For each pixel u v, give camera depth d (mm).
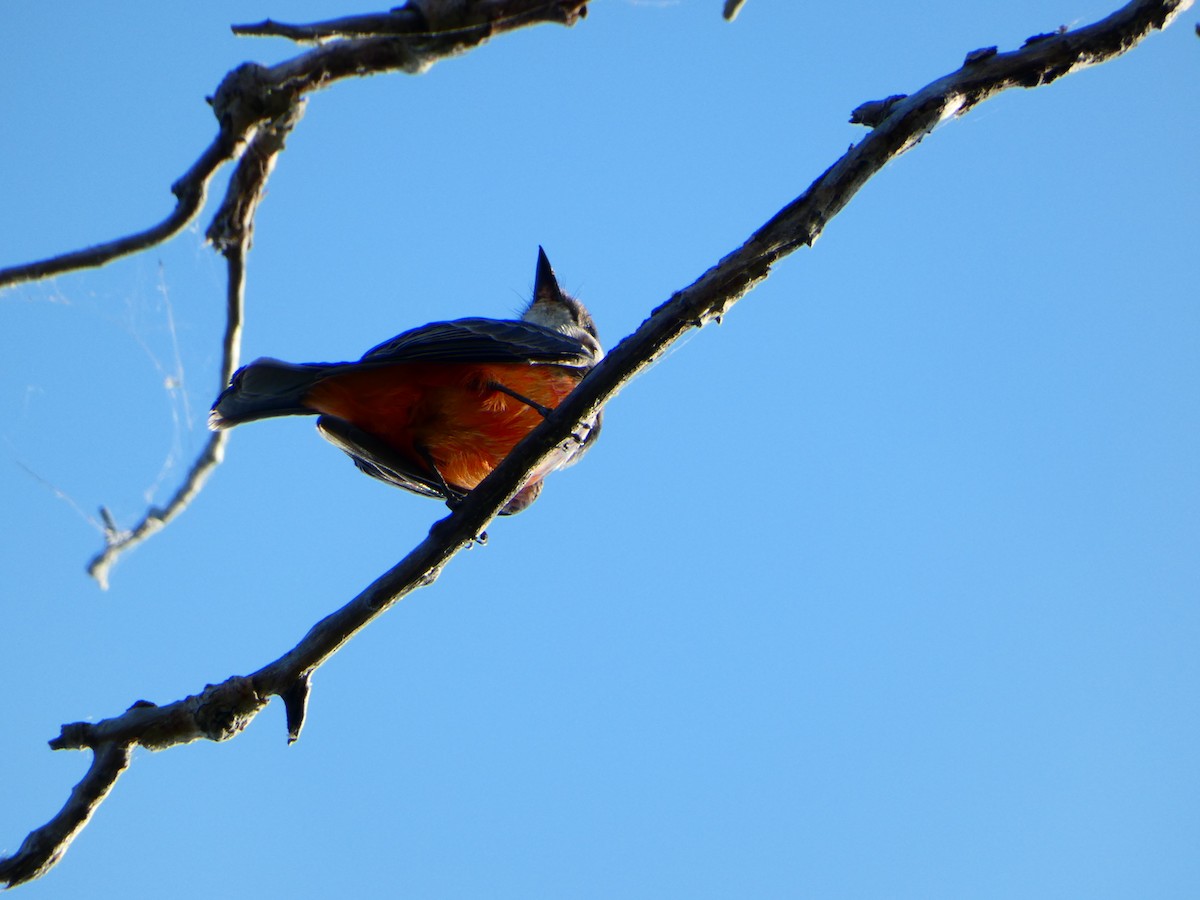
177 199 10289
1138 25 7129
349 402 9328
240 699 6723
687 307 6934
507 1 10086
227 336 10719
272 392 8789
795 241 6914
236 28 9805
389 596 6953
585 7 10297
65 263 10086
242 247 10539
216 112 10156
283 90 10070
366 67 10188
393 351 9094
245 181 10336
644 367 7020
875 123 7367
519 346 9430
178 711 6668
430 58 10211
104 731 6652
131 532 10516
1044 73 7086
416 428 9547
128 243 10219
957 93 7023
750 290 6965
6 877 6328
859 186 6996
